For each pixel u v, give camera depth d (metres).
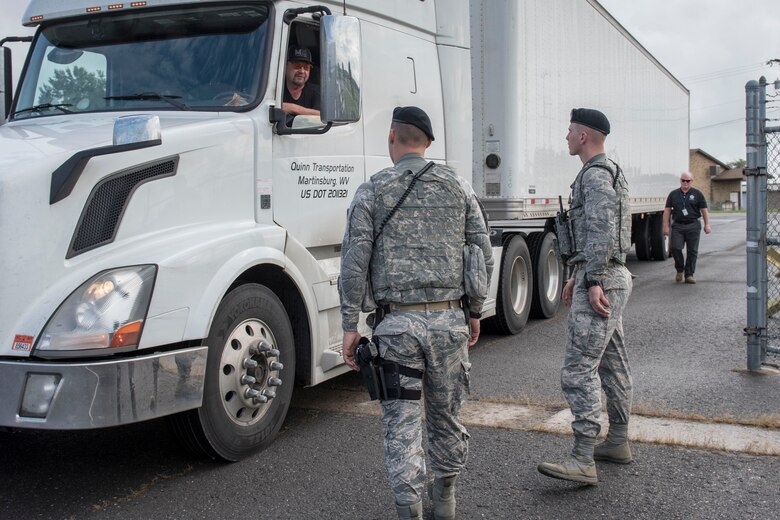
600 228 3.94
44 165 3.93
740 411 5.24
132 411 3.83
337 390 6.29
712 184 89.75
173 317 4.07
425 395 3.51
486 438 4.90
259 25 5.04
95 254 3.99
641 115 15.14
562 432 4.95
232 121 4.73
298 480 4.33
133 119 4.16
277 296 5.06
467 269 3.45
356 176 5.74
